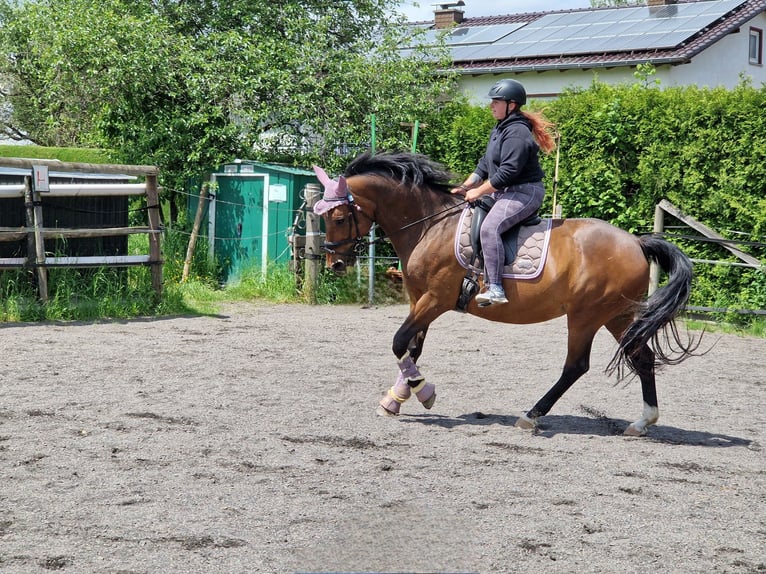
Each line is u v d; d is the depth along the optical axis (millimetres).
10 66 25797
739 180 13266
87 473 5477
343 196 7156
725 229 13586
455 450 6273
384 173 7227
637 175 14219
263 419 6961
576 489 5438
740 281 13453
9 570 4031
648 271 6910
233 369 8922
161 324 11789
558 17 25438
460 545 4449
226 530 4570
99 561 4148
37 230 11727
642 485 5586
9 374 8328
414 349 7387
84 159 18281
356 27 17922
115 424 6645
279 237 15312
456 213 7129
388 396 7273
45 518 4691
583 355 6922
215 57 15984
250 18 16422
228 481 5387
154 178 12867
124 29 15250
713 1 23312
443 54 17594
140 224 16266
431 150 16391
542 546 4477
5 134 29625
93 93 16031
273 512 4863
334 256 7289
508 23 26609
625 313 7004
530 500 5191
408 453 6160
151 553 4254
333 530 4609
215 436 6410
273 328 11812
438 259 7047
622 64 20688
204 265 15719
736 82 23297
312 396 7840
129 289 12805
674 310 6637
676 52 20484
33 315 11586
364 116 16219
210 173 15883
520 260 6855
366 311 13930
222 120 15930
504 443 6516
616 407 7934
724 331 13094
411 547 4398
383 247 15766
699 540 4641
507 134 6777
